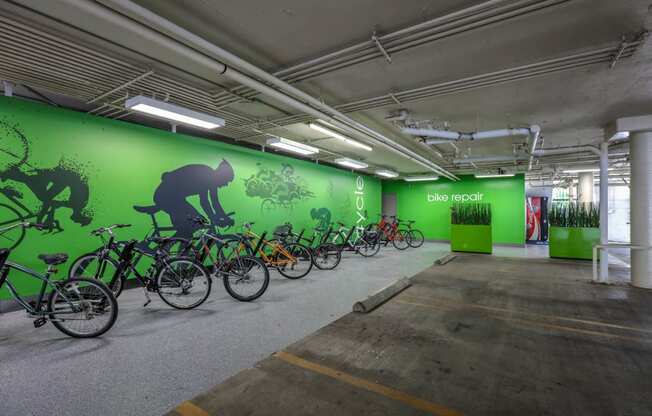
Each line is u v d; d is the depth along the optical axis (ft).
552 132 17.16
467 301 12.28
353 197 31.99
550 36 7.78
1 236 11.13
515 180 34.12
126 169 14.53
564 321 10.03
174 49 7.14
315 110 11.86
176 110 11.03
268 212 21.74
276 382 6.48
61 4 6.59
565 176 39.75
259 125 15.67
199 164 17.52
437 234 37.88
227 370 7.21
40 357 7.79
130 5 5.82
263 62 9.20
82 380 6.77
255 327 9.81
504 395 6.04
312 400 5.88
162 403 5.98
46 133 12.16
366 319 10.21
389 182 40.75
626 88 11.05
